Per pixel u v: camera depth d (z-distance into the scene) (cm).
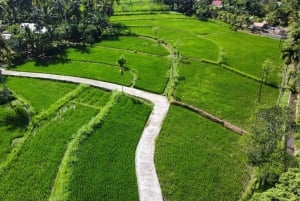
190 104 7238
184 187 5059
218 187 5100
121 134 6112
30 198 4759
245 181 5256
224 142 6125
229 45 10950
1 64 8788
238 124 6662
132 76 8369
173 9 15362
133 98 7294
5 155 5625
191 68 9019
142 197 4838
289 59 7681
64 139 5950
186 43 10994
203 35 11962
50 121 6475
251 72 8881
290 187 3862
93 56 9612
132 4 15962
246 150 5016
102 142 5862
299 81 8019
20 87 7738
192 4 15038
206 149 5900
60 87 7800
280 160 4797
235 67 9150
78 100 7250
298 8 13188
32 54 9700
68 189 4822
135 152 5697
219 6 15450
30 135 6069
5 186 4941
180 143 5997
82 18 11912
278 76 8675
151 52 10119
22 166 5319
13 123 6456
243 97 7700
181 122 6612
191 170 5394
